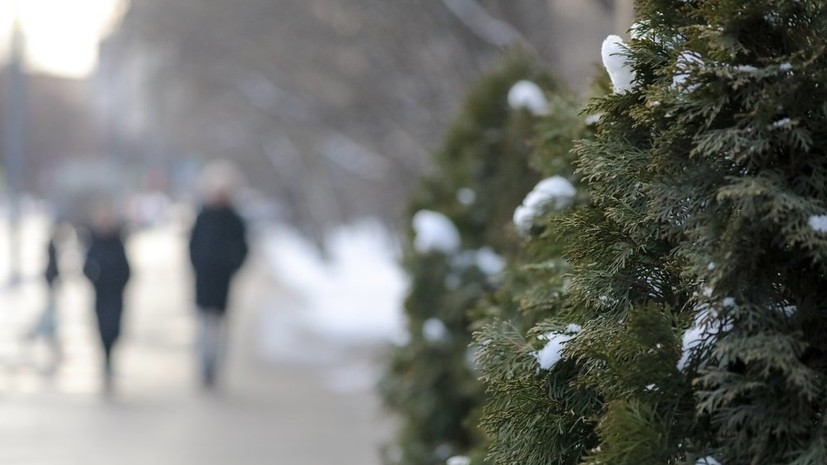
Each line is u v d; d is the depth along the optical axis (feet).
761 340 12.00
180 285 175.94
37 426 60.18
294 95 135.33
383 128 114.73
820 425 11.84
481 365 15.23
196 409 66.54
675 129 12.84
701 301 12.54
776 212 11.82
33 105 428.97
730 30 12.69
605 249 14.06
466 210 35.47
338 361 90.17
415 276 34.86
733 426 12.42
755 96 12.48
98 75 191.31
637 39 13.80
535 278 18.70
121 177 256.73
